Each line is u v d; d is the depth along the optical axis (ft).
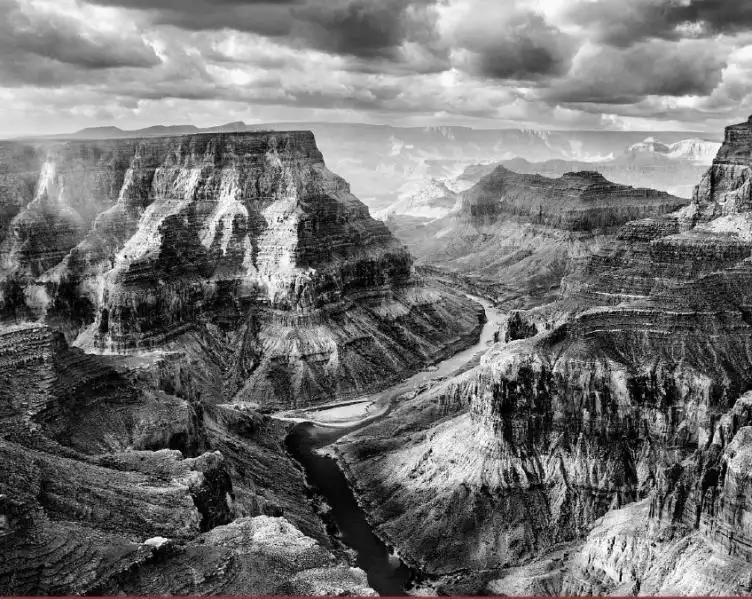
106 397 567.59
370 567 540.11
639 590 419.95
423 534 565.94
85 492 430.61
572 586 458.91
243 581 388.78
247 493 550.77
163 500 449.06
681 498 428.97
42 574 366.02
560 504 567.59
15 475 411.34
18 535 380.37
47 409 513.86
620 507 552.82
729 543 392.47
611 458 586.86
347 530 590.55
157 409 577.43
